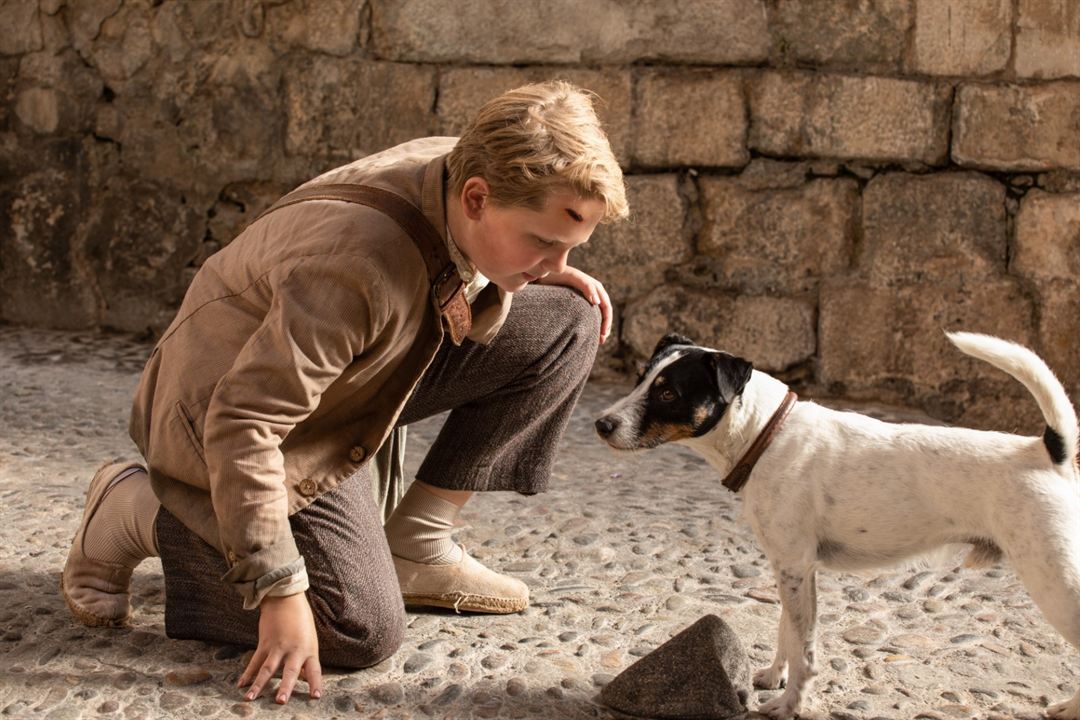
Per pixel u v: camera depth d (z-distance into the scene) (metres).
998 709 2.64
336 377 2.35
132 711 2.51
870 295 5.46
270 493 2.36
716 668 2.54
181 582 2.73
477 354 2.85
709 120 5.49
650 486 4.24
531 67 5.64
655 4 5.45
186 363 2.48
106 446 4.50
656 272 5.67
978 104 5.24
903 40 5.29
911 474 2.61
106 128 6.11
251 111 5.94
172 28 5.96
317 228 2.32
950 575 3.39
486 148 2.19
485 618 3.05
